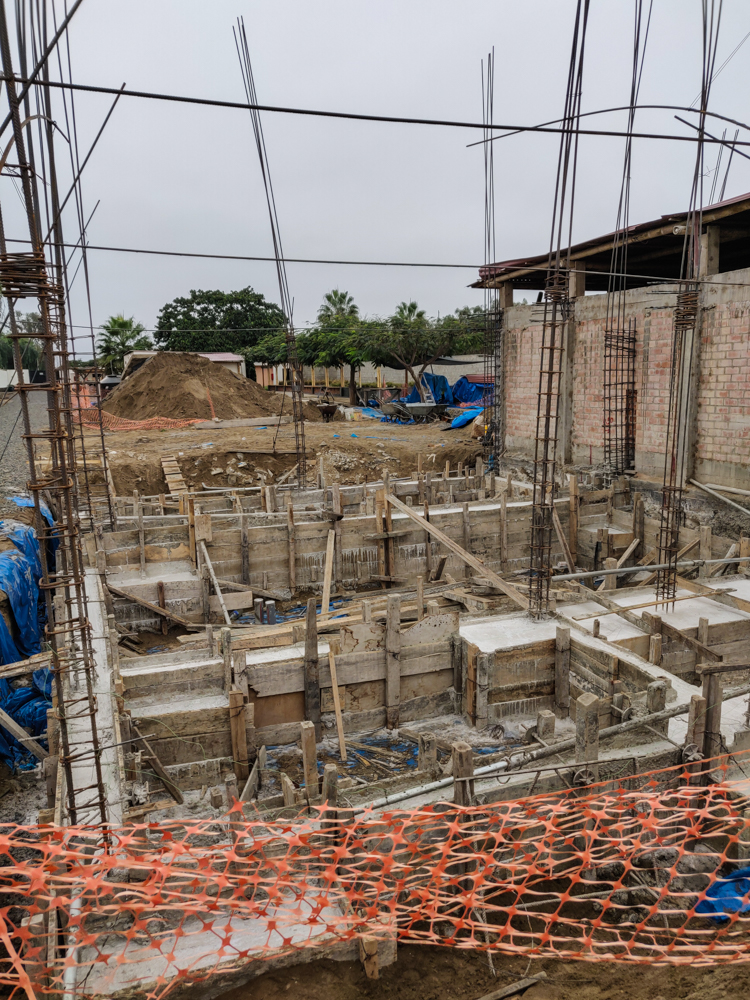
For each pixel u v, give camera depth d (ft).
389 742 37.37
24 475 74.28
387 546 59.67
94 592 47.09
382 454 98.78
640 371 66.64
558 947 23.26
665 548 44.93
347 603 54.19
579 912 24.88
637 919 24.41
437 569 56.75
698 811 19.80
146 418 129.29
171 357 139.85
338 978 21.11
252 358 210.59
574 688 37.76
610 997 21.71
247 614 55.52
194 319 224.94
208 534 53.83
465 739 36.96
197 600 51.83
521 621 41.63
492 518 63.00
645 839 26.27
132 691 33.60
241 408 136.36
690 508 60.85
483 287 88.58
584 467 73.26
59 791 25.32
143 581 51.37
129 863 15.30
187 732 32.86
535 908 24.88
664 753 28.35
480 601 47.85
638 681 33.88
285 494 66.23
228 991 20.13
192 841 23.77
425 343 140.56
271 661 36.17
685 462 61.46
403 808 24.94
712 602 45.60
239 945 20.40
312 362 161.68
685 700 32.22
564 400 76.48
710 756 28.32
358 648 37.35
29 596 45.96
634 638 39.73
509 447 86.63
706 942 22.76
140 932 20.11
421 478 74.23
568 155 33.06
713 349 58.44
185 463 91.35
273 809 25.00
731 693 28.50
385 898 21.42
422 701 39.27
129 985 18.94
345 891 19.80
